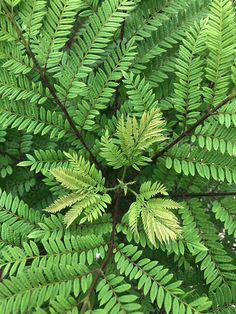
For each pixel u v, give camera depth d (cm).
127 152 30
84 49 32
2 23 30
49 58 31
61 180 29
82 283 27
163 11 36
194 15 35
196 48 31
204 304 27
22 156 37
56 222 30
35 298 27
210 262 32
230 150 30
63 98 32
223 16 28
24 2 30
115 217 32
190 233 30
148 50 35
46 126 32
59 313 26
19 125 33
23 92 31
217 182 36
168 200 30
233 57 30
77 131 33
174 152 32
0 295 26
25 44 30
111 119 36
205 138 32
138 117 34
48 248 28
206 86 33
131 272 28
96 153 34
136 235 30
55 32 30
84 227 31
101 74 32
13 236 30
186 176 34
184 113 32
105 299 27
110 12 31
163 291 27
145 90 32
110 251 29
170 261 36
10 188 37
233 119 30
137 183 37
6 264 28
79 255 29
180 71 32
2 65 31
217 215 33
